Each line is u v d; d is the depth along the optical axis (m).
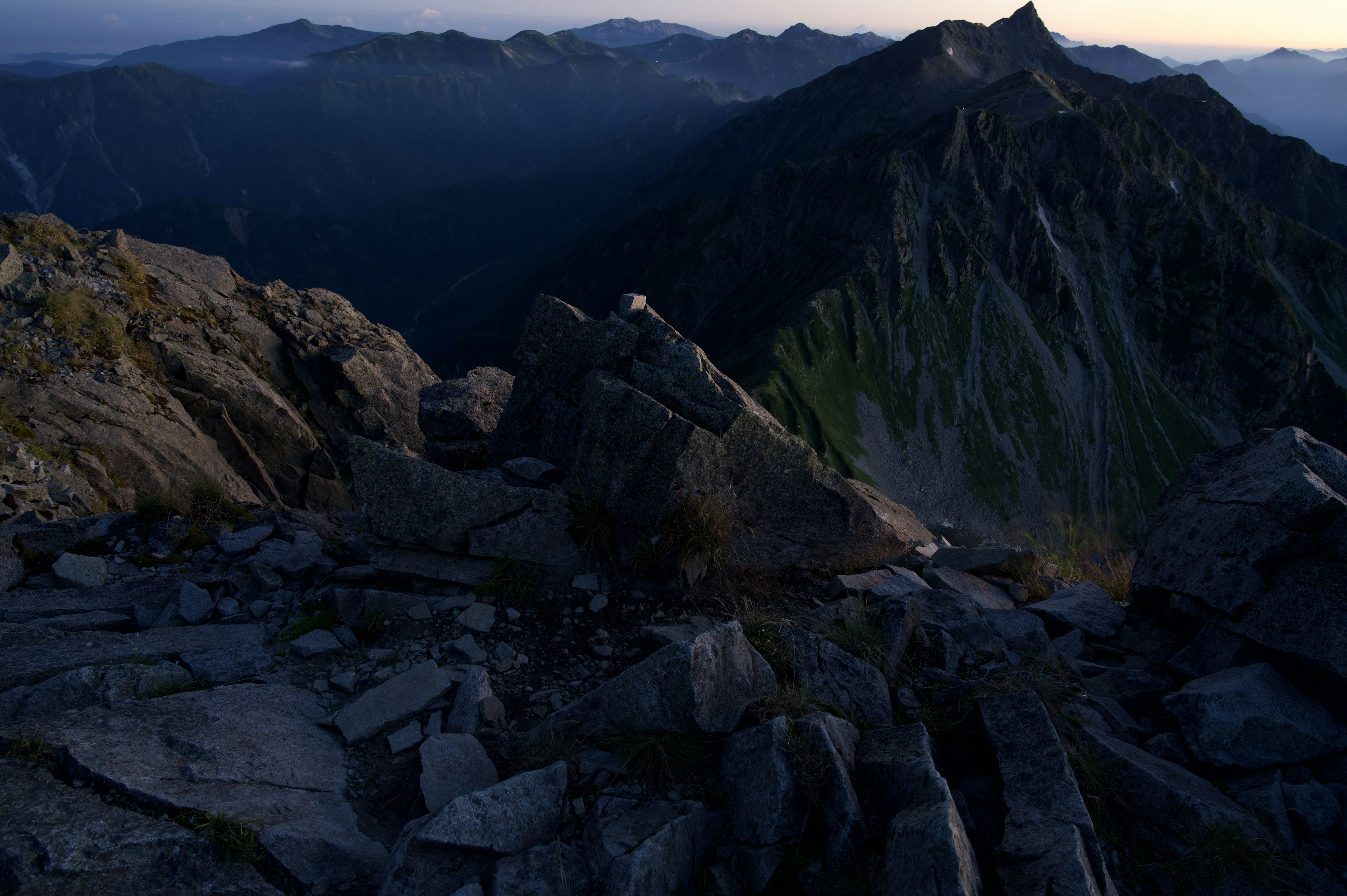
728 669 5.53
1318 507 5.64
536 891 4.29
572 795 5.07
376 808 5.09
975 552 9.03
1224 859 4.55
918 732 5.23
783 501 8.09
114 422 15.14
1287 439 6.59
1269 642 5.79
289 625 7.08
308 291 24.22
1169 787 4.94
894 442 179.00
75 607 7.31
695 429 7.50
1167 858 4.76
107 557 8.50
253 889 4.16
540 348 9.03
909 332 195.75
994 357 197.50
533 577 7.36
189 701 5.53
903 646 6.46
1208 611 6.53
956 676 6.35
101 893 3.85
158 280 19.81
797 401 164.12
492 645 6.73
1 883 3.73
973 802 5.02
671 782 5.15
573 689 6.26
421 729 5.73
